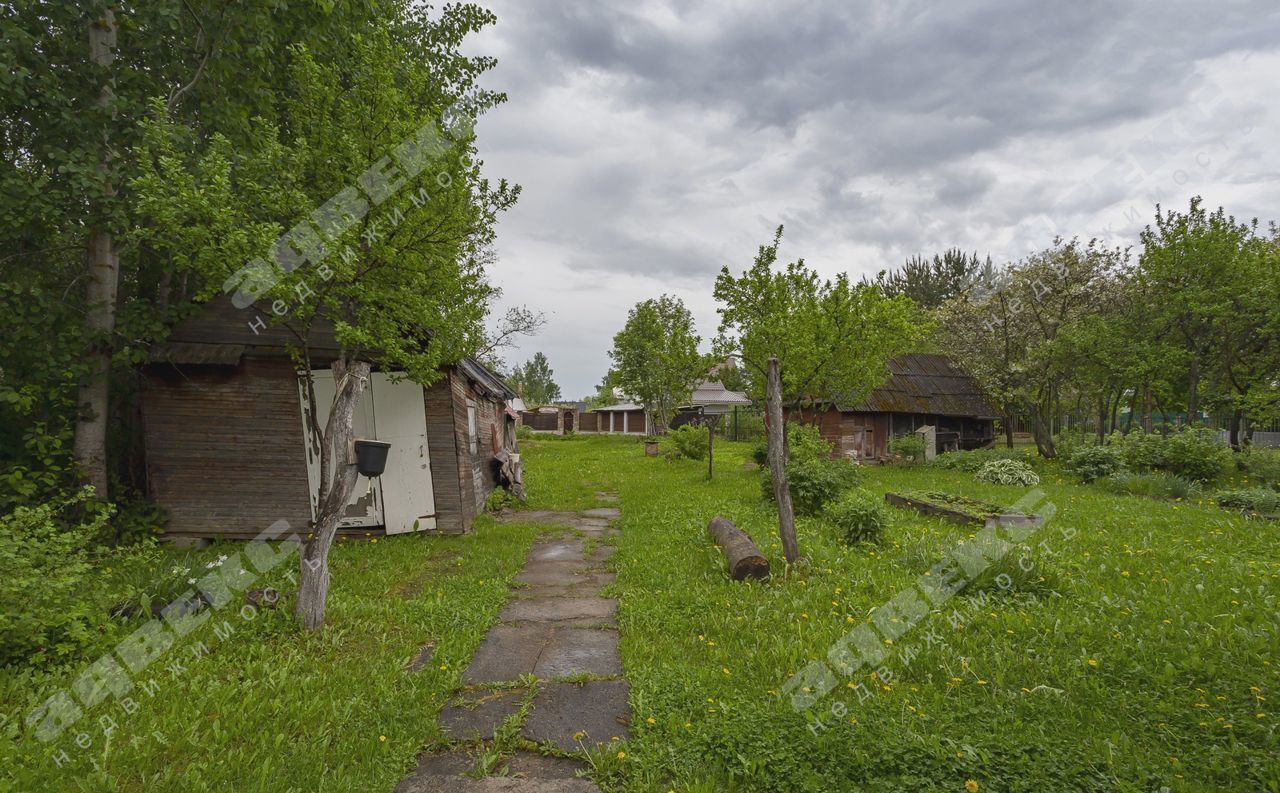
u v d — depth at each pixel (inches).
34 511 195.5
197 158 291.9
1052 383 805.9
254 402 341.1
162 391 336.2
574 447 1317.7
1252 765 117.3
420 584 259.8
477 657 186.5
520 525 404.5
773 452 274.7
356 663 174.1
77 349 285.4
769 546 299.6
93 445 299.0
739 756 122.3
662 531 369.1
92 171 263.7
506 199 269.3
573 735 139.9
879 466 812.0
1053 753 121.0
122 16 293.1
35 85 261.7
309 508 340.8
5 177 260.2
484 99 410.0
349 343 202.4
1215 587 226.4
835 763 119.7
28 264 313.6
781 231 493.0
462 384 401.7
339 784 117.9
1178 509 424.5
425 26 426.3
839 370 540.1
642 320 1517.0
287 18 309.6
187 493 336.2
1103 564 262.2
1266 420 665.0
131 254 319.9
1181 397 795.4
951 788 111.1
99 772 119.3
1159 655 167.3
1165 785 111.9
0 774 120.2
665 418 1512.1
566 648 194.4
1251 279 624.4
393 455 353.4
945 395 931.3
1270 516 392.2
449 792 119.1
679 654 183.3
